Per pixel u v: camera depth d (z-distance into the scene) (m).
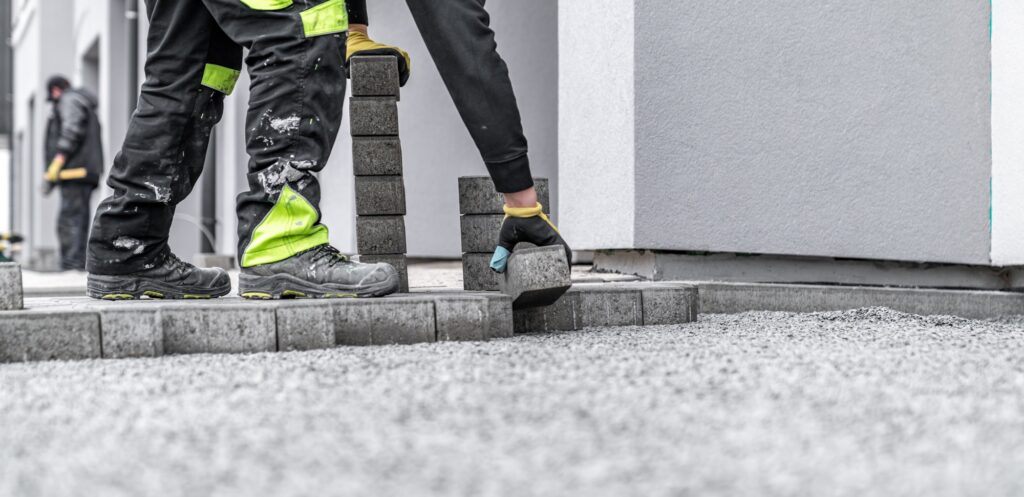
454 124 5.75
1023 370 1.87
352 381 1.70
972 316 3.42
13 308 2.20
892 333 2.55
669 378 1.70
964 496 1.00
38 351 2.10
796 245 3.68
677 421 1.35
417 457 1.16
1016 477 1.07
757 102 3.67
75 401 1.57
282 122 2.34
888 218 3.69
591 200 3.96
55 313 2.11
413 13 2.33
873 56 3.67
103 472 1.12
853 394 1.56
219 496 1.01
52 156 9.88
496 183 2.40
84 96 9.54
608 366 1.83
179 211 8.80
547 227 2.43
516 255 2.38
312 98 2.34
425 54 5.69
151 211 2.57
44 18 15.80
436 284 3.62
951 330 2.74
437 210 5.73
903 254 3.69
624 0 3.65
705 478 1.06
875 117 3.68
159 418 1.41
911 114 3.68
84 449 1.24
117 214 2.55
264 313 2.20
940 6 3.64
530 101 5.57
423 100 5.68
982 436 1.28
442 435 1.27
